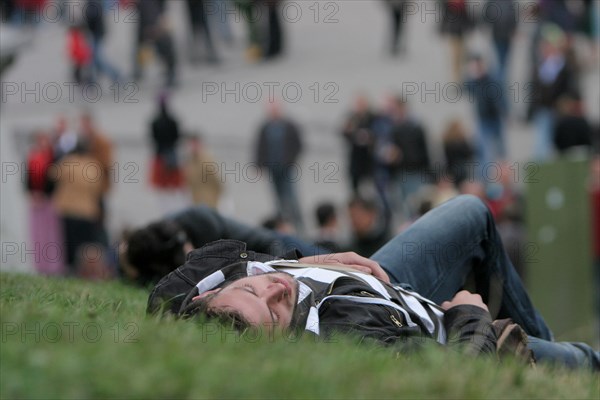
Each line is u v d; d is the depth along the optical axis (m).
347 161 41.53
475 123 45.16
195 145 39.34
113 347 7.29
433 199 25.67
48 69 57.91
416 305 10.75
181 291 10.54
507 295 12.96
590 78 55.06
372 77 56.06
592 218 26.64
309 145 49.97
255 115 52.47
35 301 9.52
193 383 6.63
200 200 39.19
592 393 8.73
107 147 36.25
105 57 56.94
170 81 55.66
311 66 58.28
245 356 7.58
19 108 52.59
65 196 34.38
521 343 9.94
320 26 63.97
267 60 59.28
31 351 6.95
